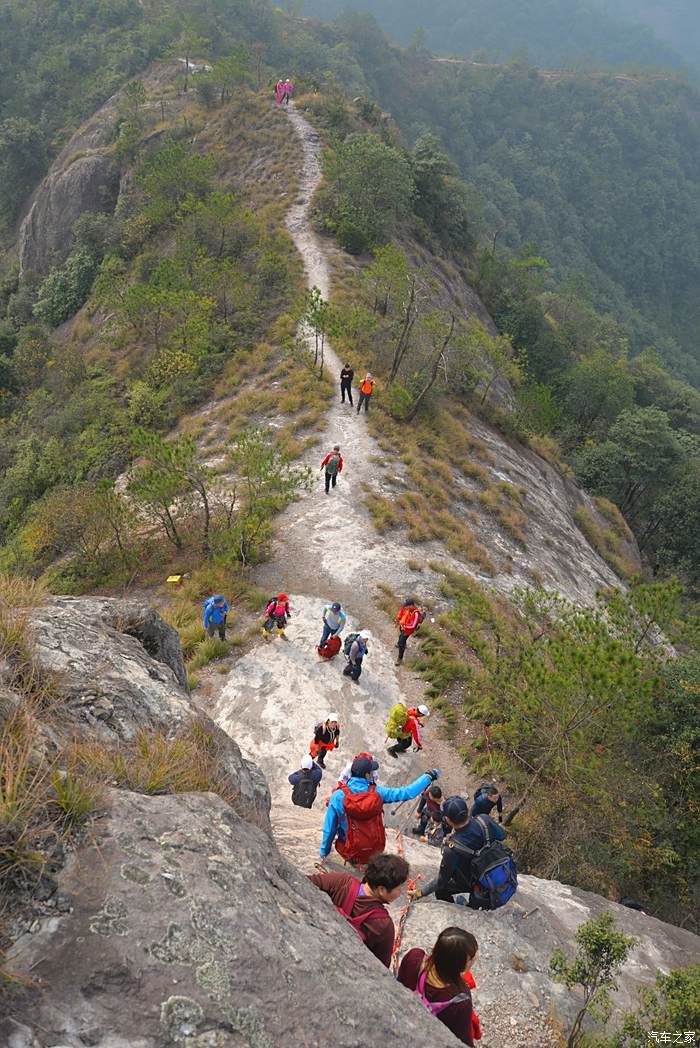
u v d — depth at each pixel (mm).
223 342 29906
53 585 18109
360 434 23438
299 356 26672
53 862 2730
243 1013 2492
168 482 17391
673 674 12570
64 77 78438
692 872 10609
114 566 18719
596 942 5035
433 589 17125
